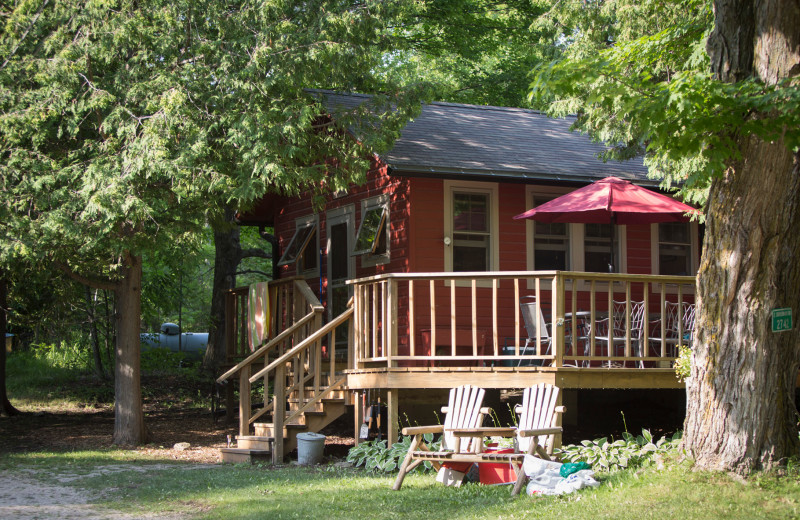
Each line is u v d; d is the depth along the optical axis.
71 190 10.91
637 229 14.05
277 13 11.15
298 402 11.34
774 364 6.93
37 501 8.08
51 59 11.02
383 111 12.71
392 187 13.37
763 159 6.72
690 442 7.32
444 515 6.86
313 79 11.48
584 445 8.81
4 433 14.02
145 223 11.63
